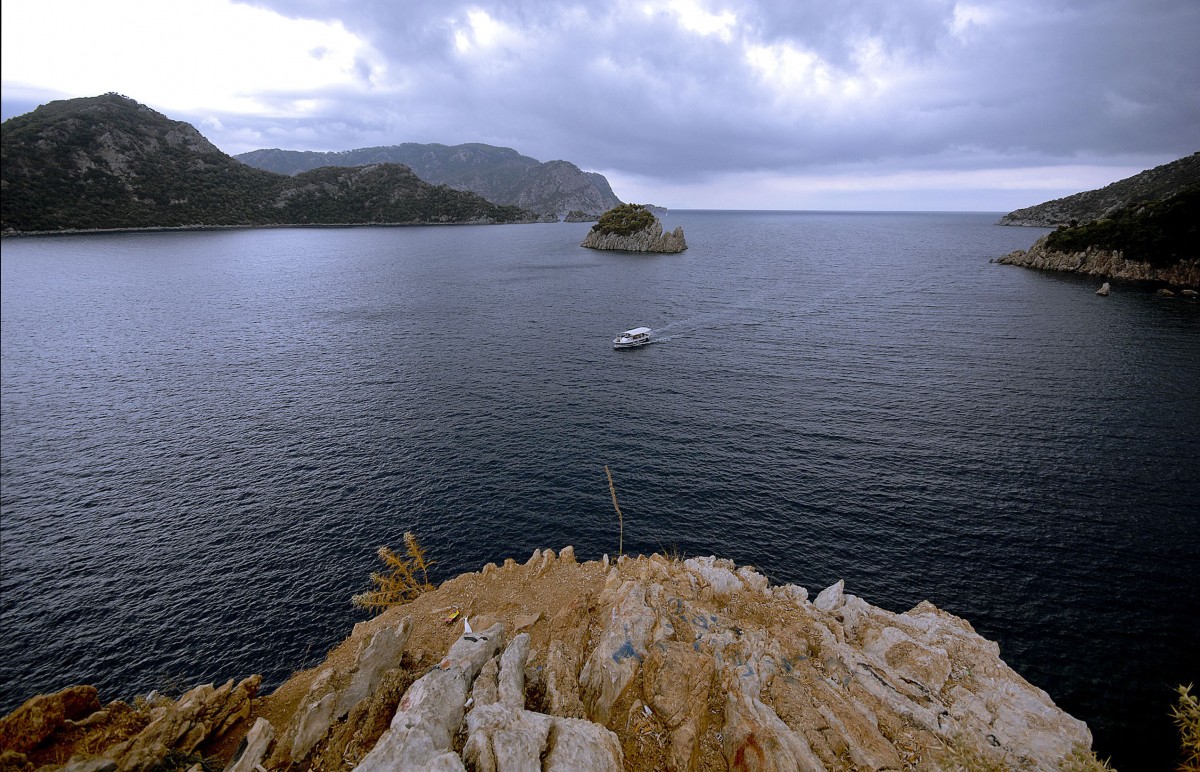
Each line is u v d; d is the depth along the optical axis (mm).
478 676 12773
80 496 48344
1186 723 14180
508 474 50938
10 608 36344
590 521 43812
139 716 12055
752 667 14492
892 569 37875
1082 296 124750
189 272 179500
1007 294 129750
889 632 18266
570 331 104188
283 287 153375
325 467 52812
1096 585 36062
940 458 51719
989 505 44375
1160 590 35562
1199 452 51781
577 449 55375
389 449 56219
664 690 13219
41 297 137125
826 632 17875
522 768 9805
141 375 79875
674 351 90125
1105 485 46688
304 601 36750
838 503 45188
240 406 67875
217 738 12242
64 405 68500
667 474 50219
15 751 10094
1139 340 88125
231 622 35219
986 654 17578
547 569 22203
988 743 13812
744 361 83562
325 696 11992
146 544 42219
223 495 48281
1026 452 52469
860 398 66938
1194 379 70000
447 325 109375
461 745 10656
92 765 9820
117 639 34094
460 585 21391
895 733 13617
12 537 43031
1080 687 29234
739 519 43562
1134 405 62375
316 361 86250
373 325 109812
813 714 13469
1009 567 37750
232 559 40594
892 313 112812
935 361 80375
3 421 63562
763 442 55938
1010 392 67125
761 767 11523
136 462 54031
